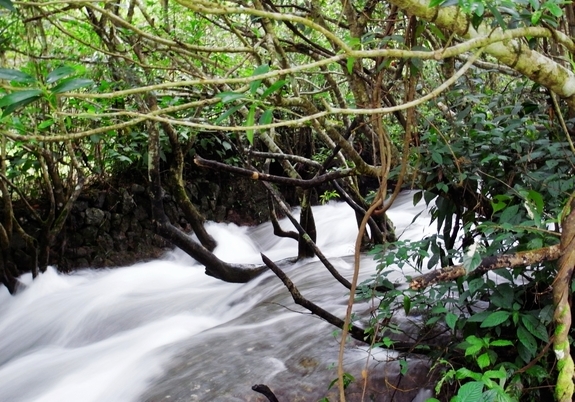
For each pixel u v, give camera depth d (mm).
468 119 3029
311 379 2918
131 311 5207
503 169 2676
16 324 5645
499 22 1622
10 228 5980
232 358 3275
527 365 2104
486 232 2227
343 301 3771
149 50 3756
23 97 1240
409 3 1672
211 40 5289
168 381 3238
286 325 3607
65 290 6082
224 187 8188
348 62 1635
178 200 5184
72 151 5938
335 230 7406
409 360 2818
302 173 8352
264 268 5227
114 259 6898
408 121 2193
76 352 4516
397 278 3916
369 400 2719
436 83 3328
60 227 6172
